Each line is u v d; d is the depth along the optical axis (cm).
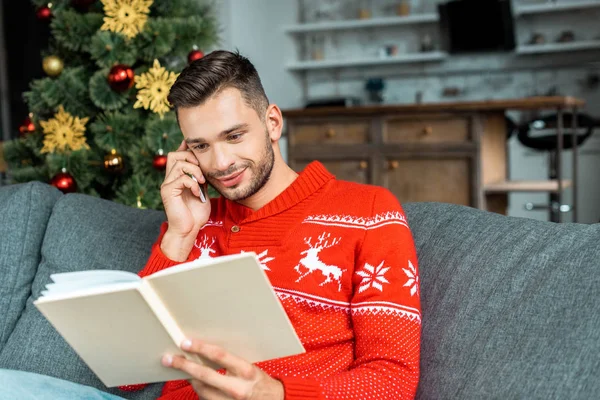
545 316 102
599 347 94
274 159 124
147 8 203
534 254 110
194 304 86
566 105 359
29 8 446
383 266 112
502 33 656
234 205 129
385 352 105
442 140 373
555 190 365
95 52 203
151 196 201
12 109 448
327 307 115
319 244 118
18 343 147
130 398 135
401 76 730
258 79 120
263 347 91
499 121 407
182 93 114
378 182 389
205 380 89
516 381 99
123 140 206
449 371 108
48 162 209
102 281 92
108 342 92
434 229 127
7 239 160
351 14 741
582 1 653
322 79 758
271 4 698
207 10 228
